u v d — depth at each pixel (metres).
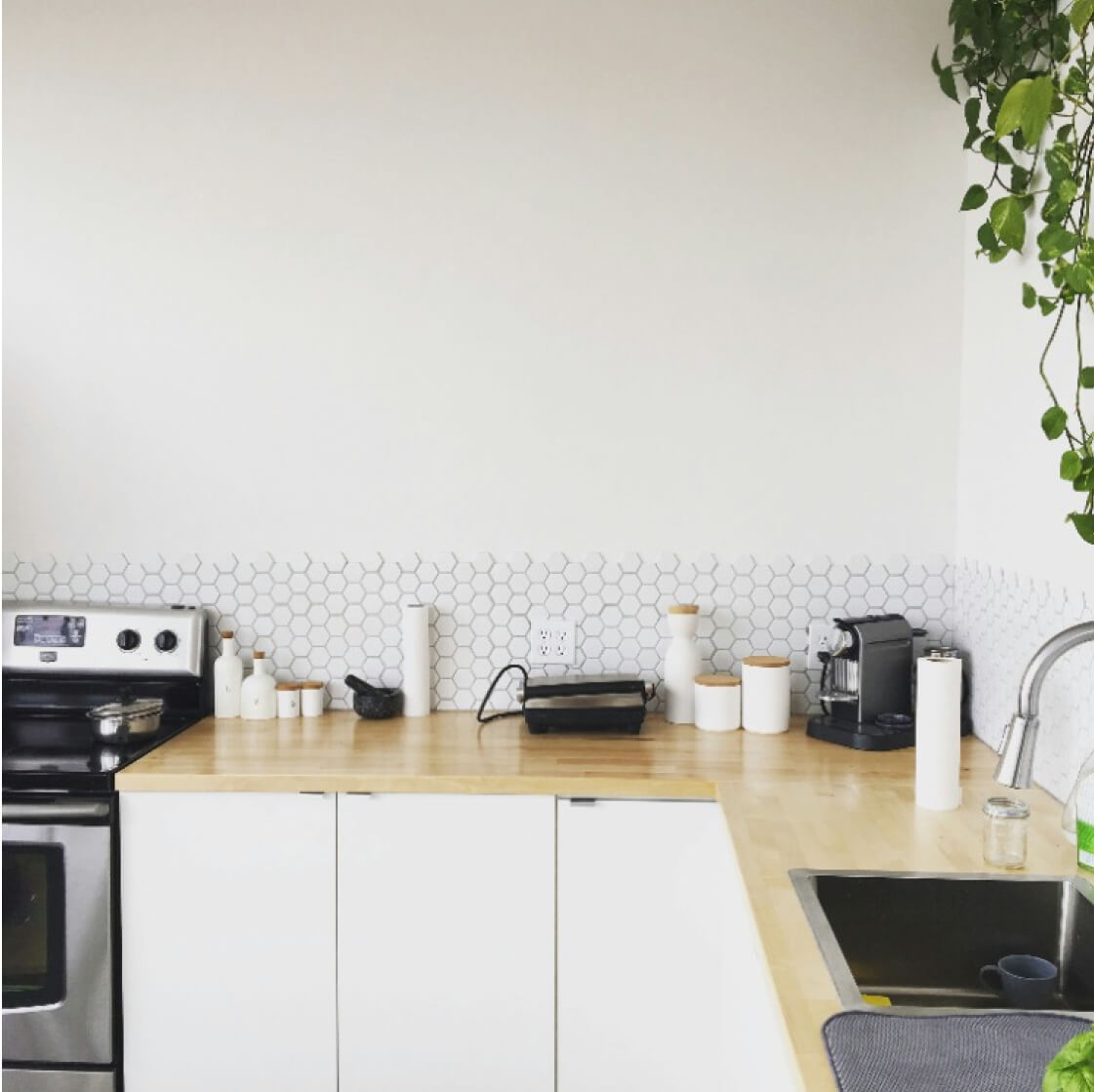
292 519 2.95
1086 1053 0.98
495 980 2.39
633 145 2.86
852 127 2.83
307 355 2.92
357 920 2.39
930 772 2.12
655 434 2.90
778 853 1.87
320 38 2.87
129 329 2.93
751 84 2.83
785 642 2.92
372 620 2.96
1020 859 1.79
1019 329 2.41
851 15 2.81
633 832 2.35
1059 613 2.18
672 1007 2.37
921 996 1.71
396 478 2.94
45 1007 2.37
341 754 2.53
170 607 2.94
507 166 2.87
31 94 2.90
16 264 2.94
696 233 2.86
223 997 2.41
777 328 2.87
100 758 2.49
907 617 2.89
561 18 2.84
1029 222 2.35
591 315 2.89
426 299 2.90
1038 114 1.75
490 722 2.87
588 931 2.37
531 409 2.91
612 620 2.94
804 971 1.41
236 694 2.90
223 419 2.94
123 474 2.96
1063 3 2.22
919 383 2.85
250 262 2.91
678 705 2.84
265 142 2.89
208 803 2.39
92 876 2.36
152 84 2.89
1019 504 2.41
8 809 2.34
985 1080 1.15
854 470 2.88
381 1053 2.41
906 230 2.83
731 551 2.91
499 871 2.38
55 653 2.87
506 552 2.94
